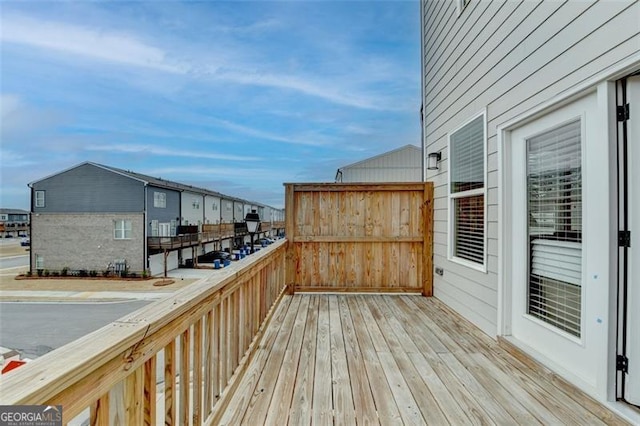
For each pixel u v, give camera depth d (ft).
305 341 9.84
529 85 8.37
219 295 6.04
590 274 6.70
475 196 11.57
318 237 15.71
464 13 12.26
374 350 9.20
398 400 6.65
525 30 8.54
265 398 6.67
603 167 6.33
